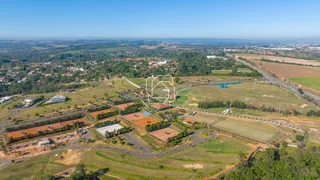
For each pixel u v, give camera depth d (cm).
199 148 13350
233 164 11600
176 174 10881
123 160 12150
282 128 16200
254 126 16612
